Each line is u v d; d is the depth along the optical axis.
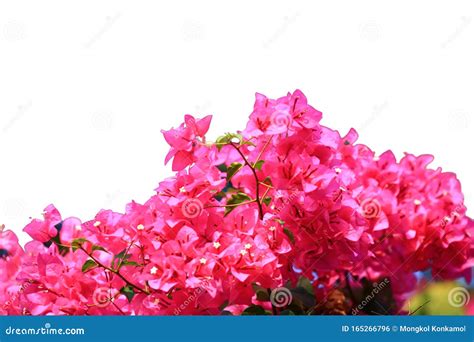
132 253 1.77
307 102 1.74
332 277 1.80
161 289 1.70
